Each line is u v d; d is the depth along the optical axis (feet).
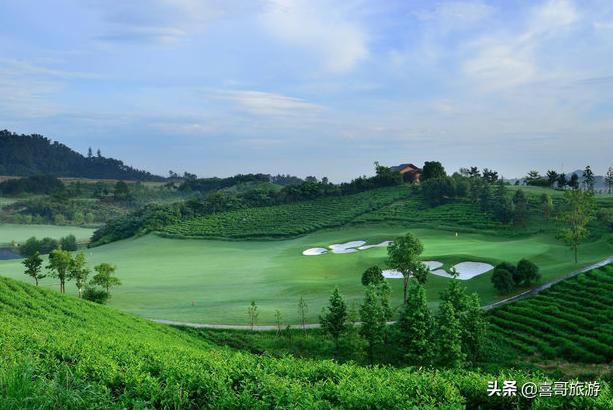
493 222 539.29
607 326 212.64
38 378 54.19
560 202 581.12
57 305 213.25
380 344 225.35
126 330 201.36
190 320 265.75
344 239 530.27
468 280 310.86
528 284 288.51
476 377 65.62
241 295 322.55
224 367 68.13
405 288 283.18
